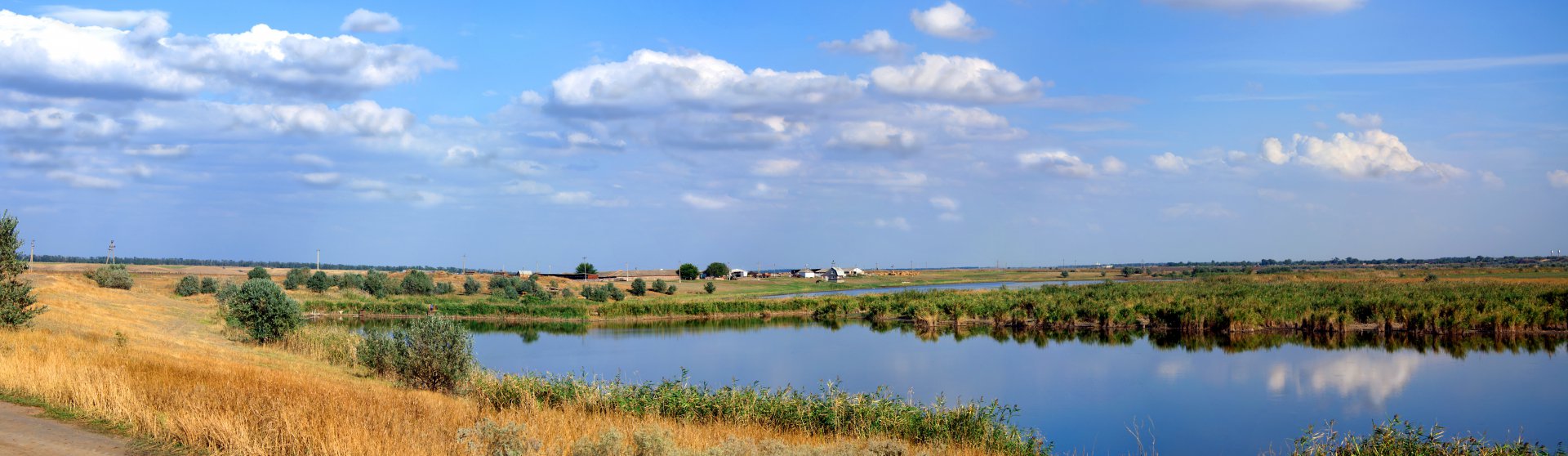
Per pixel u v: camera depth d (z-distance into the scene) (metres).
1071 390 39.19
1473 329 60.25
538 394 25.22
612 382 27.19
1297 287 91.06
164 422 14.04
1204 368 46.16
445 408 19.55
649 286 137.50
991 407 23.80
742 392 25.66
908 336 66.12
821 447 16.27
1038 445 23.31
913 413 23.05
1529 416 32.78
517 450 13.23
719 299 96.12
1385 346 54.75
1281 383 40.69
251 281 45.09
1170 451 27.47
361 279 113.25
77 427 14.18
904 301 87.19
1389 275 138.50
